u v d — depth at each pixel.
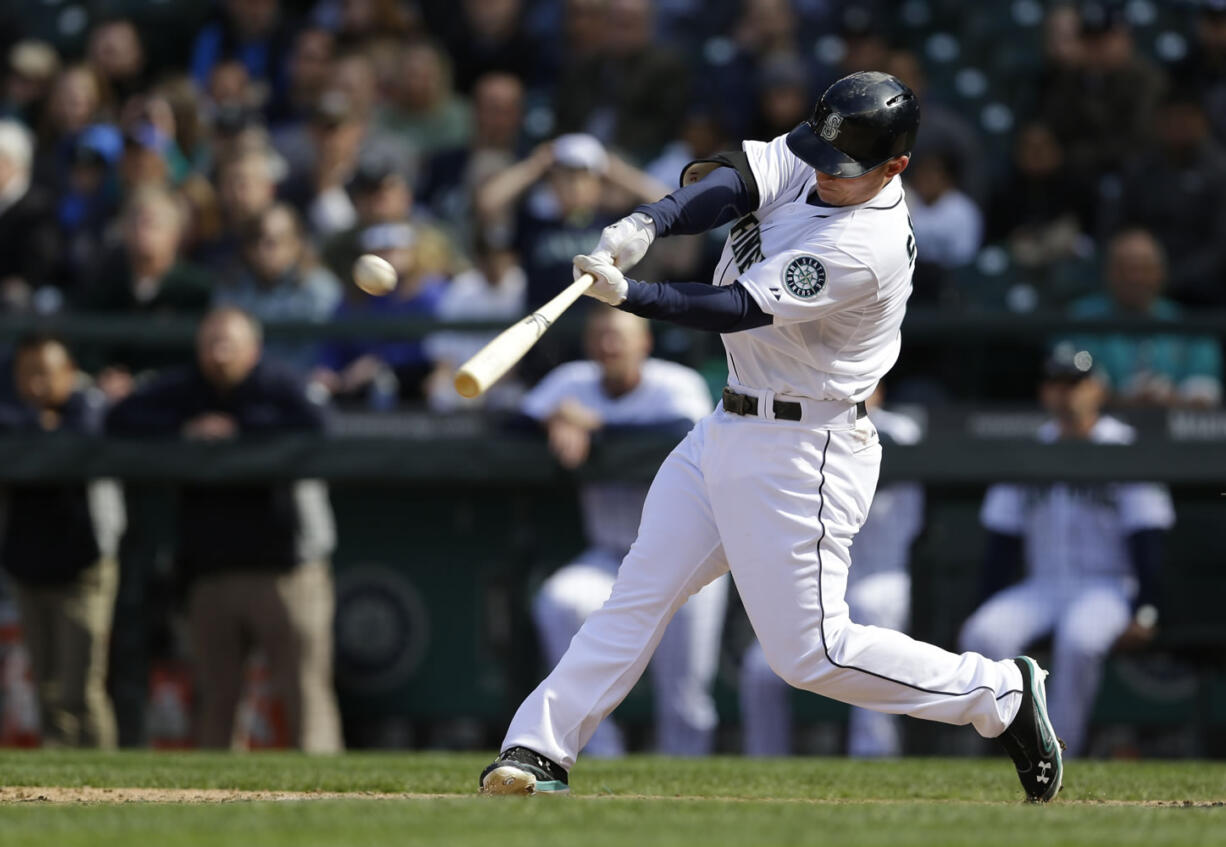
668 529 12.81
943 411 24.70
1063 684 23.14
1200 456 22.39
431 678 25.58
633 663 12.89
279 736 24.72
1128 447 22.42
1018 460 22.45
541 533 25.05
